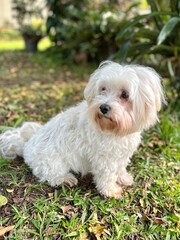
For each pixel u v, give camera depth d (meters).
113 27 1.14
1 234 0.40
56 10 1.37
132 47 0.77
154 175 0.52
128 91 0.42
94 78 0.45
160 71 0.84
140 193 0.49
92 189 0.49
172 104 0.78
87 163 0.49
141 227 0.44
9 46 1.75
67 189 0.48
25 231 0.41
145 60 0.97
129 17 1.20
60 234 0.41
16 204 0.44
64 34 1.27
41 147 0.49
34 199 0.46
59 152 0.48
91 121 0.43
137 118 0.43
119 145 0.45
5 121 0.67
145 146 0.61
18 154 0.55
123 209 0.46
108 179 0.47
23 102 0.78
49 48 1.40
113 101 0.42
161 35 0.62
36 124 0.56
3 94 0.82
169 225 0.45
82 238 0.41
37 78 1.01
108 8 1.21
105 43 1.25
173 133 0.64
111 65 0.45
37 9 1.54
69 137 0.47
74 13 1.25
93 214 0.44
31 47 1.49
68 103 0.80
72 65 1.21
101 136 0.44
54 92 0.87
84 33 1.22
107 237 0.42
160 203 0.47
